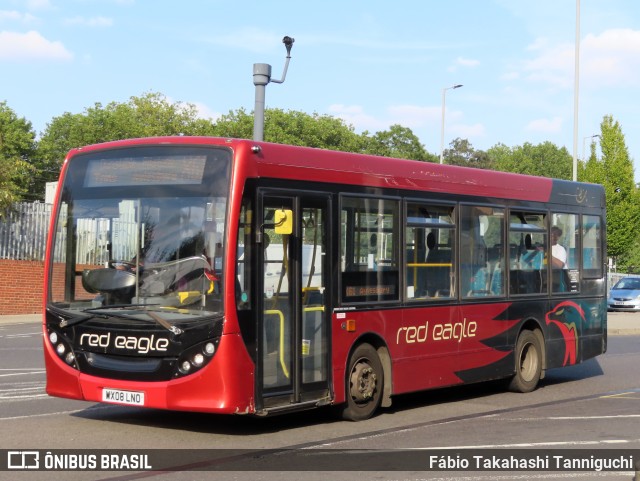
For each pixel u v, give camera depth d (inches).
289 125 2849.4
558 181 627.5
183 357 386.0
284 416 471.8
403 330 484.4
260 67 742.5
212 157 398.6
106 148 421.1
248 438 404.5
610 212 2078.0
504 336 565.9
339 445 390.0
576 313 638.5
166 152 407.2
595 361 825.5
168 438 400.2
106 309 402.0
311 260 429.7
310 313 427.8
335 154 450.0
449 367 517.3
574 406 528.1
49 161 3004.4
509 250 573.0
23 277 1294.3
